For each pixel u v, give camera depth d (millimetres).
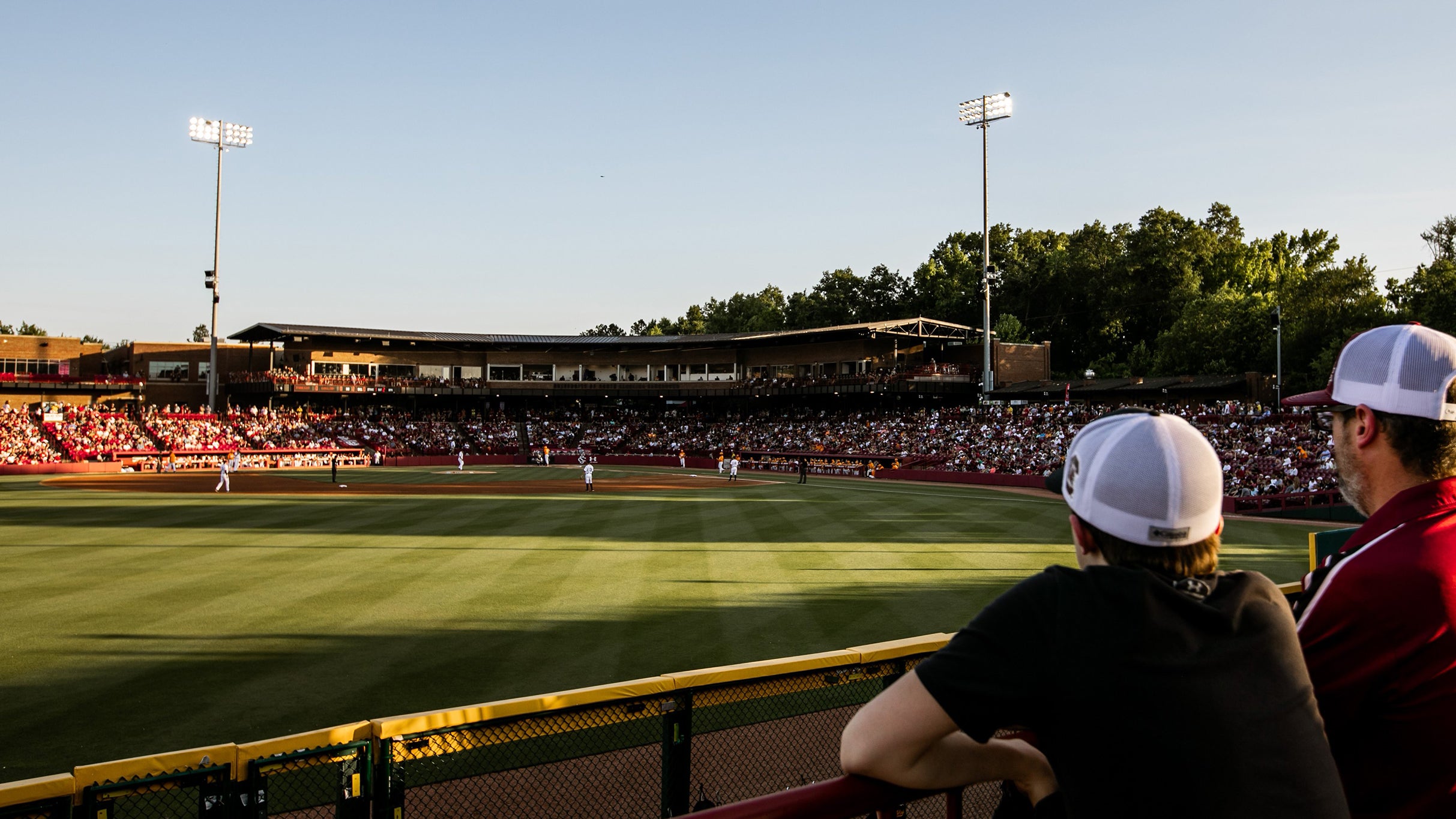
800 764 6043
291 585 16109
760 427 73125
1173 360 65125
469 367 81438
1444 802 2125
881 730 1901
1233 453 40656
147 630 12695
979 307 87750
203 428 66312
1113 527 1995
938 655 1927
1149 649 1767
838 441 64875
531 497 36312
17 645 11883
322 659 11250
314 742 4289
